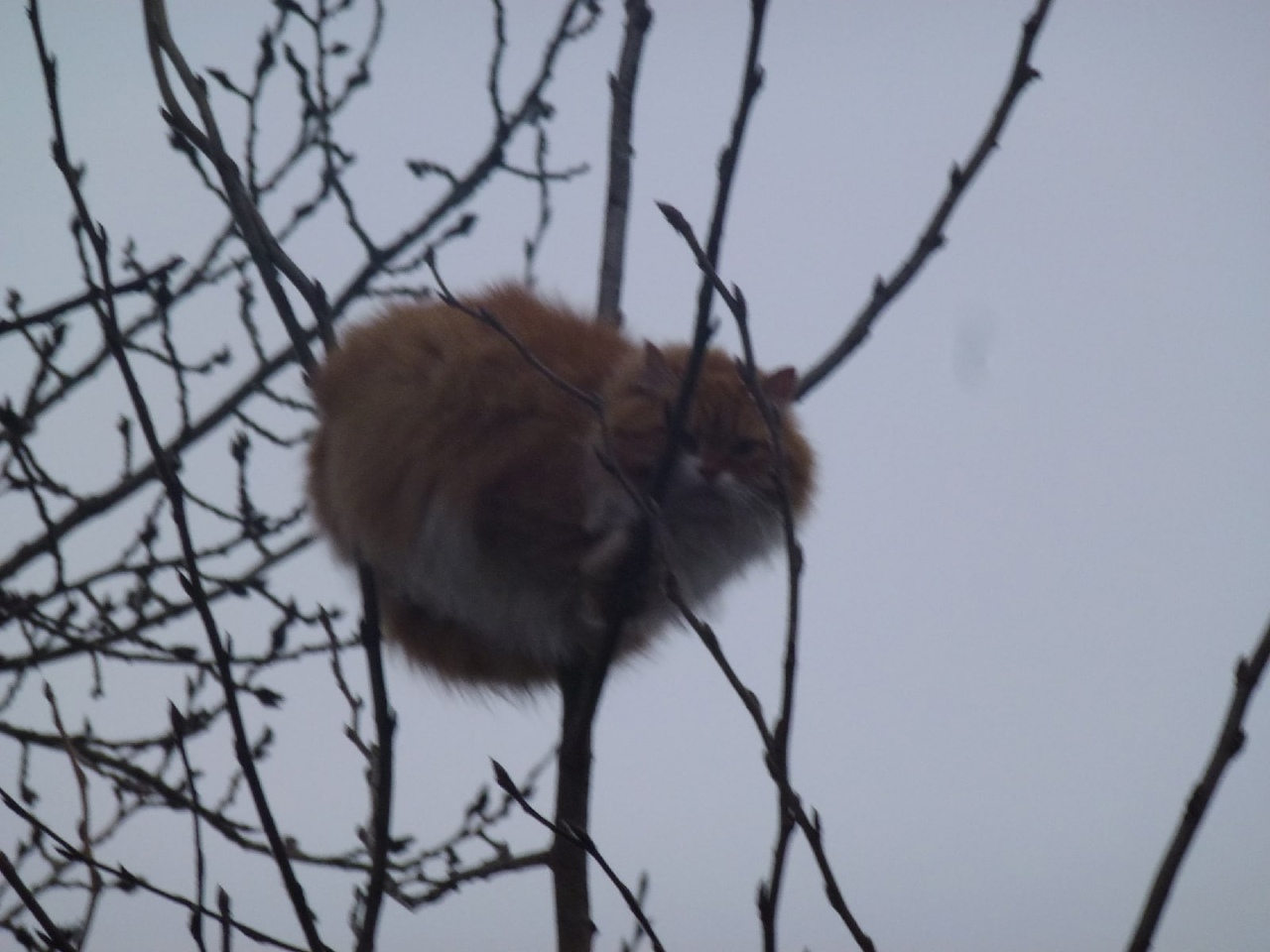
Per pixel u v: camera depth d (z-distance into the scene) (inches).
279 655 392.5
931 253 334.0
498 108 393.4
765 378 385.1
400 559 347.6
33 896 237.3
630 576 277.3
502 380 349.1
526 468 347.9
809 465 392.8
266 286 295.7
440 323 353.7
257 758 391.2
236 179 301.3
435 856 359.9
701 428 367.9
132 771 384.2
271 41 374.3
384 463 342.6
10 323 334.6
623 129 372.2
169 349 313.1
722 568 381.7
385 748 259.1
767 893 204.1
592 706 284.4
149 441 253.6
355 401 346.9
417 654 375.6
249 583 393.4
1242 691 193.5
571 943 275.1
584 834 222.4
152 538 403.9
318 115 386.0
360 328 360.8
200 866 249.1
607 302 382.9
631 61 366.9
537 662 376.2
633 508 347.6
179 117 307.7
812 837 203.5
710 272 214.7
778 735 206.2
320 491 363.6
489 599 354.0
